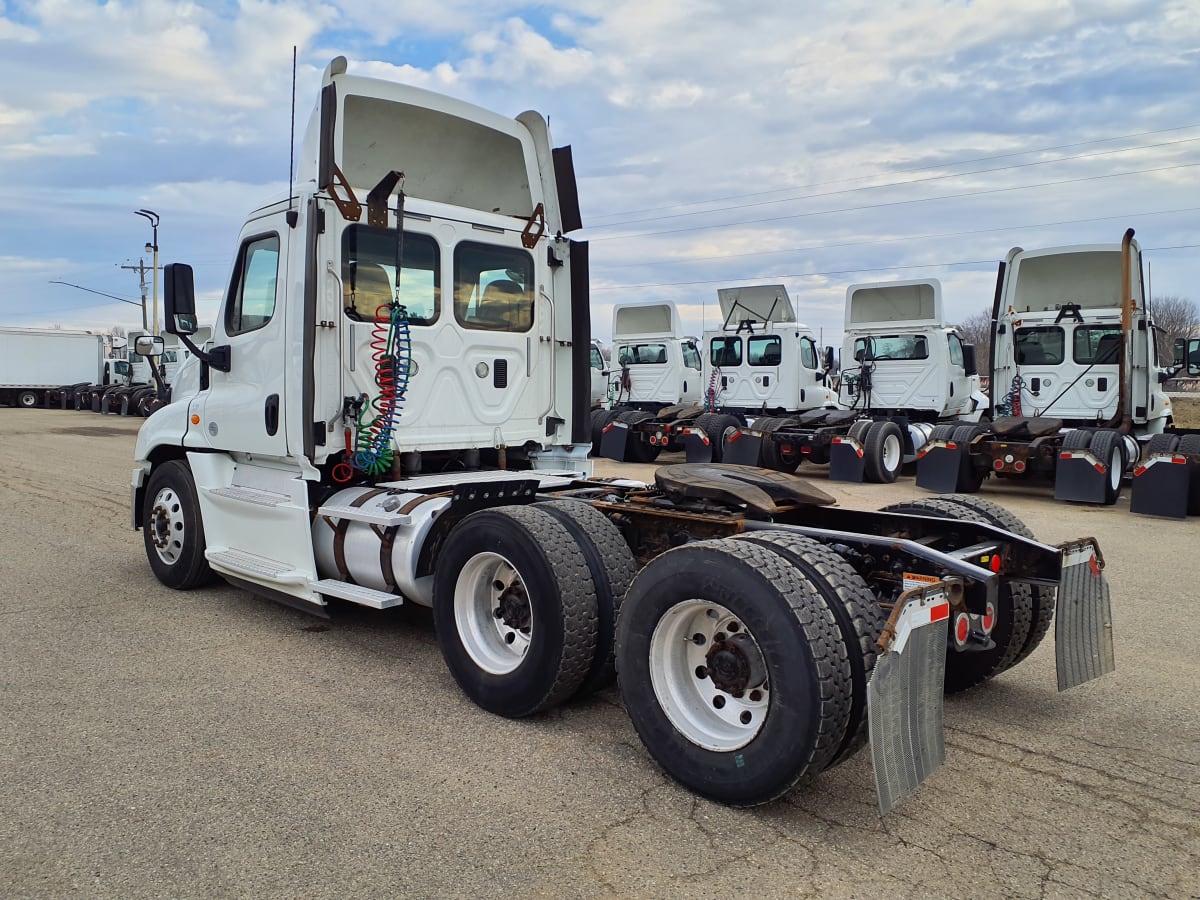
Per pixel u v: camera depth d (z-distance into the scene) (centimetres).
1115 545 852
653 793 334
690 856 289
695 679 344
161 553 636
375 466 505
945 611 316
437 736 386
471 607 426
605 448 1711
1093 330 1319
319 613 512
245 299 550
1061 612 381
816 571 314
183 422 609
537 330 594
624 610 355
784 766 300
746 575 311
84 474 1333
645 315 2003
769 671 304
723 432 1580
